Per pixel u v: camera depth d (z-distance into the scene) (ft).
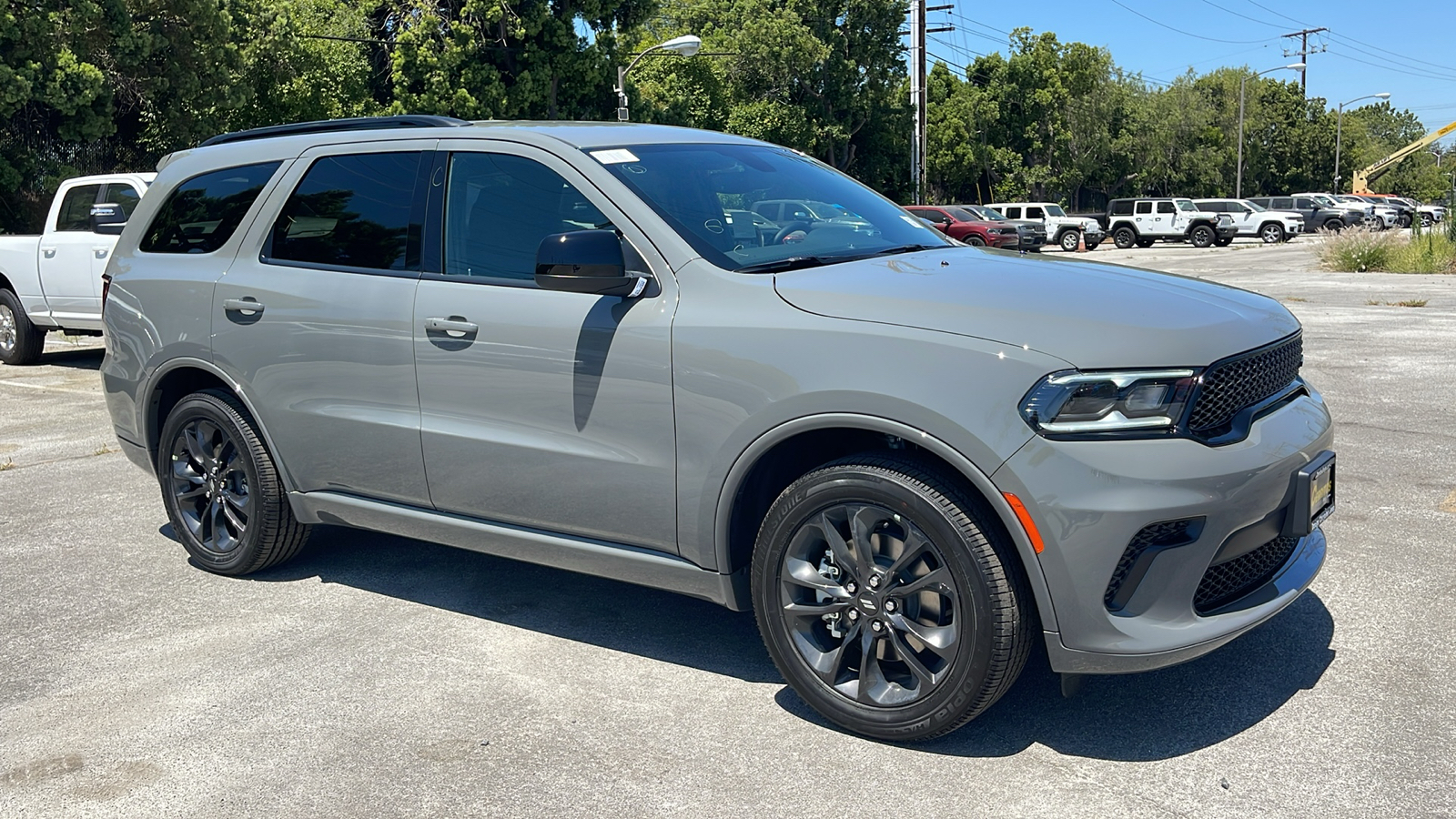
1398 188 357.61
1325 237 79.05
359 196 14.21
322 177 14.67
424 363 13.14
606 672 12.55
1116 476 9.39
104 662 13.10
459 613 14.44
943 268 11.62
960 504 9.87
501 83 107.04
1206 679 11.74
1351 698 11.16
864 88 157.38
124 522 19.10
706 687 12.10
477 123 13.92
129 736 11.25
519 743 10.89
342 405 14.06
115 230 33.91
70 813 9.88
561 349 12.01
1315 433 10.85
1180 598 9.82
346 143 14.57
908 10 153.28
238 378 15.03
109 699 12.12
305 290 14.26
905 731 10.46
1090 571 9.48
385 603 14.88
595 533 12.30
